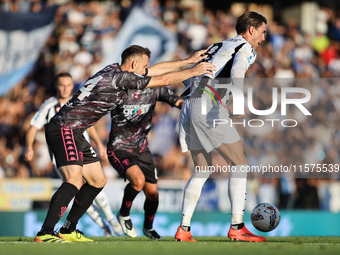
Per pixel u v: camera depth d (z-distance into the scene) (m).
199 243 10.51
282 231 27.03
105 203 18.34
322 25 43.62
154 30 40.16
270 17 44.16
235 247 9.10
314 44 42.62
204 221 26.78
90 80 11.88
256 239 12.23
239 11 42.94
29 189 29.78
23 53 38.88
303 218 27.50
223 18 42.22
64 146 11.65
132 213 26.17
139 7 40.25
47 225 11.16
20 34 39.09
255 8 43.53
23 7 39.59
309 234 27.48
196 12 41.34
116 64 12.21
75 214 12.89
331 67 42.06
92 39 39.50
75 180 11.60
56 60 38.91
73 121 11.80
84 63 39.03
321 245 9.80
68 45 39.22
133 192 15.77
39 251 8.06
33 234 25.84
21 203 29.52
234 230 12.32
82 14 39.97
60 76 17.97
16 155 35.25
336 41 43.28
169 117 36.12
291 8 44.06
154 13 40.41
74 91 38.06
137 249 8.52
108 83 11.70
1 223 25.53
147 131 16.17
